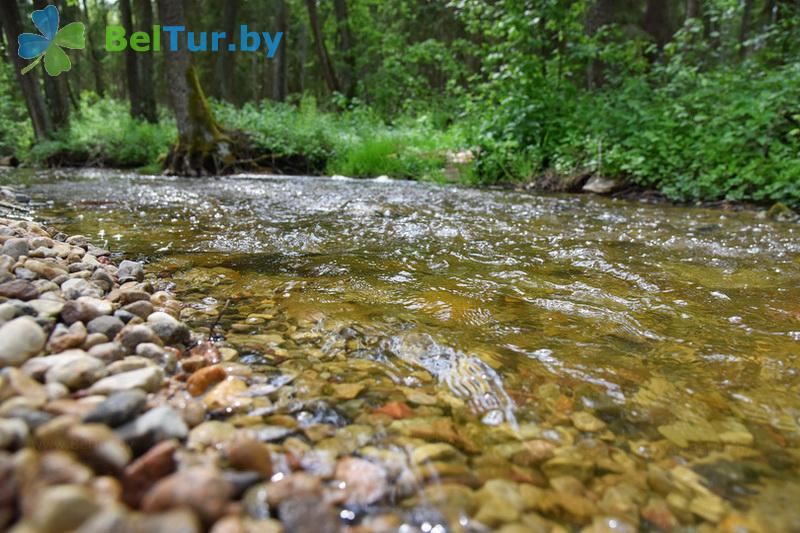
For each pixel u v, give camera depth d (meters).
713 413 1.33
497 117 7.69
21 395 1.11
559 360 1.64
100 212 4.41
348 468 1.05
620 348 1.74
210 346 1.67
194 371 1.48
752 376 1.54
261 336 1.78
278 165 10.04
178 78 9.16
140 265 2.42
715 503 1.00
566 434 1.23
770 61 7.77
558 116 7.69
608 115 7.04
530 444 1.18
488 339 1.80
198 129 9.23
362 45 22.78
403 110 19.55
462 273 2.64
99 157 12.17
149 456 0.95
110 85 33.28
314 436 1.17
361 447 1.14
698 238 3.61
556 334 1.85
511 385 1.47
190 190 6.19
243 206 4.85
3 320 1.51
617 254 3.10
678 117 6.36
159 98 29.17
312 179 8.25
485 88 7.98
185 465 0.98
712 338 1.83
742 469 1.11
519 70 7.54
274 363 1.56
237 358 1.59
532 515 0.95
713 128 6.06
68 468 0.88
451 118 16.03
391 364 1.58
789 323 1.98
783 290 2.41
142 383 1.26
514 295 2.30
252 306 2.10
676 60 6.95
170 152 9.40
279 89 22.05
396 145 9.68
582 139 7.11
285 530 0.84
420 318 1.99
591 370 1.57
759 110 5.49
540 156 7.41
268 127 10.27
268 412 1.27
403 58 20.50
